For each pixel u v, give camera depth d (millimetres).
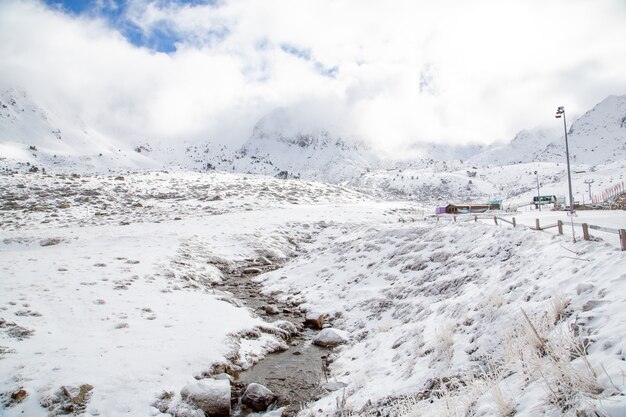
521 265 11336
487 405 4699
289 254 31672
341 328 14930
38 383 8625
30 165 191250
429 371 7715
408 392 7168
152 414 8273
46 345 10531
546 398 3998
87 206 47625
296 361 11797
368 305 16062
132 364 9844
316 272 22453
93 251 23312
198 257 25844
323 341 13445
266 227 37188
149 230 33281
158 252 24203
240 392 9742
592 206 43062
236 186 71938
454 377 6828
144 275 18875
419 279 16375
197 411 8516
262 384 10164
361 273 20203
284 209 49938
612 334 4523
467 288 12594
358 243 24766
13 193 50844
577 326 5316
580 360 4414
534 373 4758
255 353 12055
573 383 3758
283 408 8695
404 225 25938
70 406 8102
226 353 11242
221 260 26984
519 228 16016
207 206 51656
